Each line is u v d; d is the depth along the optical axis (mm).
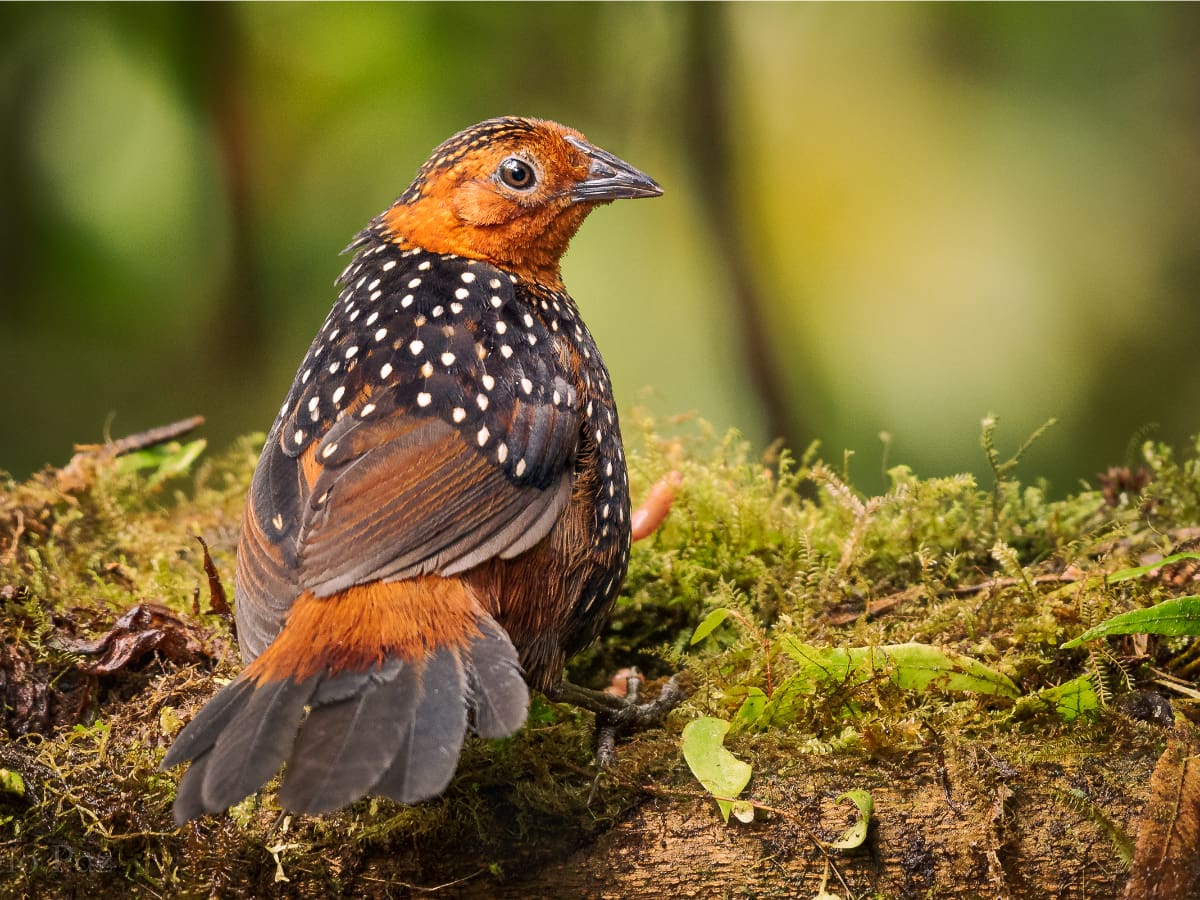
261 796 5965
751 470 9344
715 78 13148
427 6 12625
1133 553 7512
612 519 6676
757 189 13094
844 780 5973
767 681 6570
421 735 5188
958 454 12523
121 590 7844
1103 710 6250
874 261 12844
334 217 13094
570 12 12930
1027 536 8336
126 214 12461
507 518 6121
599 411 6738
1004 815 5805
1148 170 12930
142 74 12367
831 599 7633
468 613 5734
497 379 6332
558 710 6980
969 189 12883
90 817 5969
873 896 5781
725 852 5879
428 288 6750
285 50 12617
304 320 13461
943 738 6062
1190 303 12867
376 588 5707
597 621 6816
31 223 12383
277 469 6242
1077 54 13023
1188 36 12867
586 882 5918
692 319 12977
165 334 13258
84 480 8898
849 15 13094
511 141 7215
